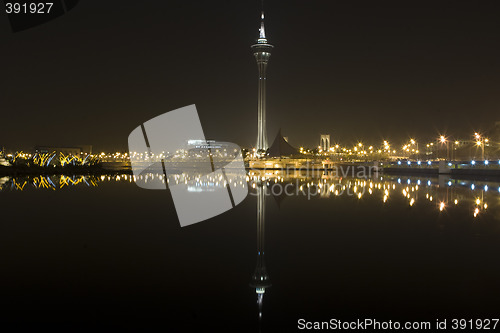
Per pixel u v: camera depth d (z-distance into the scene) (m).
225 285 11.55
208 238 17.80
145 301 10.34
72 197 35.00
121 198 34.34
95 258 14.36
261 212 25.58
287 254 14.87
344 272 12.62
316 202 30.59
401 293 10.75
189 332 8.70
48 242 16.95
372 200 31.47
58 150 160.12
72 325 8.97
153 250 15.56
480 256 14.14
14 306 9.95
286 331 8.79
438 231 18.67
